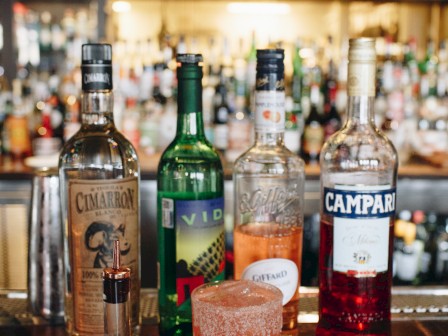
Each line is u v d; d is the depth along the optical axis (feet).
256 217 2.55
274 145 2.57
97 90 2.32
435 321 2.46
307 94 8.20
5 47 8.11
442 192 7.30
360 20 9.12
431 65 8.07
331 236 2.32
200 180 2.43
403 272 7.23
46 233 2.50
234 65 8.59
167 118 7.88
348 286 2.31
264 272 2.38
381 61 8.73
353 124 2.57
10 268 7.27
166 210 2.35
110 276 1.80
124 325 1.82
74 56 8.28
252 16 9.12
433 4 9.08
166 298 2.39
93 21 8.30
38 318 2.53
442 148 7.68
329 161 2.54
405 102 8.06
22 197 7.16
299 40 8.32
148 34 9.07
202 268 2.33
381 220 2.26
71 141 2.47
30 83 8.36
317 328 2.38
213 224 2.33
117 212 2.30
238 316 1.80
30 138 8.13
